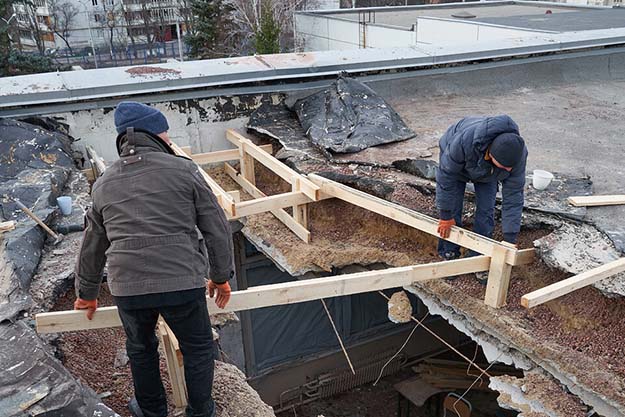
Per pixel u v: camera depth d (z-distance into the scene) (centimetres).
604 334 337
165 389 295
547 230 392
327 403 776
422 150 521
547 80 777
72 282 343
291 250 482
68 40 2984
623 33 849
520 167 332
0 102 525
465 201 430
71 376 242
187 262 220
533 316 360
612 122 613
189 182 221
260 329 698
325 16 2164
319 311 728
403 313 452
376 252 463
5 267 334
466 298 381
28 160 491
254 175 594
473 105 677
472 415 734
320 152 532
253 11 2234
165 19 3027
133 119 221
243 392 305
